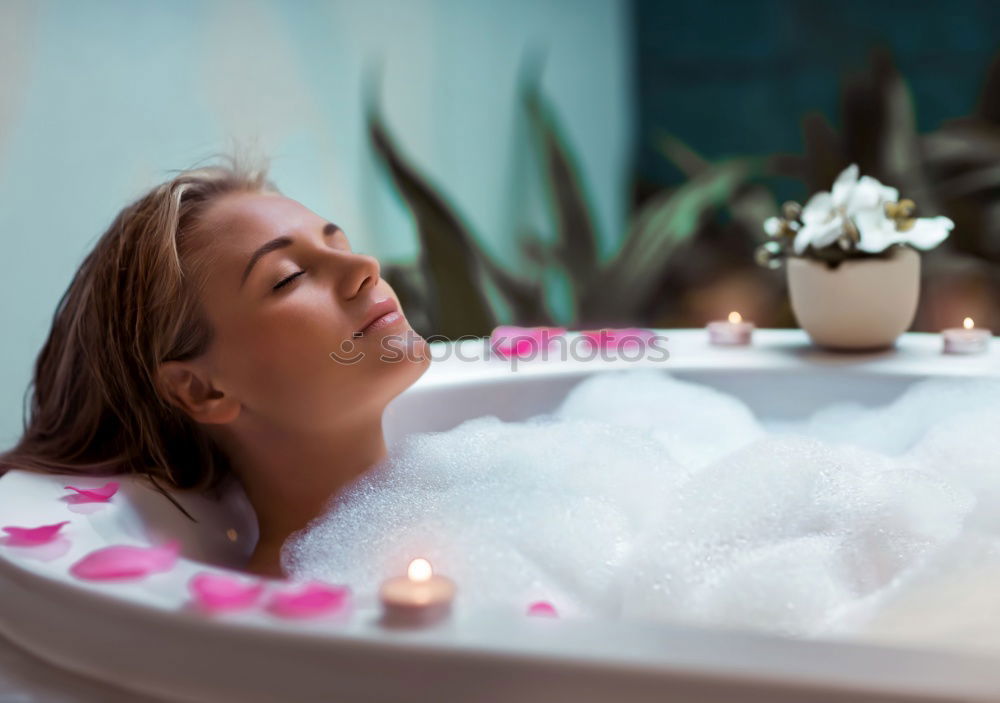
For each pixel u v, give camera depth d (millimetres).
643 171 3102
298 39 2049
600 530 790
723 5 2965
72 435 952
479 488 852
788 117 2934
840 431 1147
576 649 432
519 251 2703
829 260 1197
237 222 896
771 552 741
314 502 934
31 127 1580
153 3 1761
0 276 1563
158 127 1782
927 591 687
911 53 2781
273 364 866
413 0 2340
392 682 444
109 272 922
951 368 1115
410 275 2006
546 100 2760
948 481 897
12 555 586
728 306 2695
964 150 2211
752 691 404
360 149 2215
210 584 503
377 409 918
